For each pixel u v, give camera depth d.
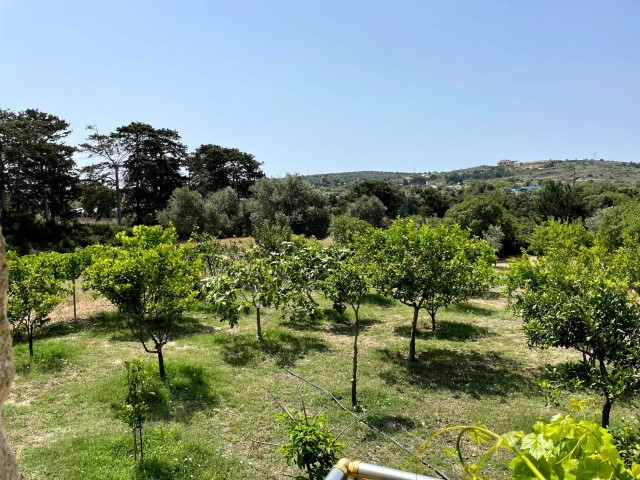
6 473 1.37
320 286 10.76
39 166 37.91
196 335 11.76
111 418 7.10
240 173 56.53
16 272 9.89
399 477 1.42
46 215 39.03
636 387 4.98
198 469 5.62
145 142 44.78
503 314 14.26
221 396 7.88
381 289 9.66
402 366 9.45
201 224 37.81
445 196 57.72
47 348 10.17
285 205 38.41
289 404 7.57
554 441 1.13
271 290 10.70
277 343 11.02
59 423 6.93
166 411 7.25
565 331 5.42
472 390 8.25
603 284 5.44
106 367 9.36
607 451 1.07
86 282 11.85
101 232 37.84
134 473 5.41
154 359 9.71
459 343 11.10
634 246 10.31
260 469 5.70
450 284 9.33
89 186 42.50
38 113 39.97
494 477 5.47
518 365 9.58
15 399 7.85
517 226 32.50
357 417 6.58
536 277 6.75
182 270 9.19
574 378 5.19
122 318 13.21
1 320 1.39
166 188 45.94
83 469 5.52
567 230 18.84
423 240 9.27
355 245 12.93
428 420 7.09
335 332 12.32
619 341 5.04
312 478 4.09
